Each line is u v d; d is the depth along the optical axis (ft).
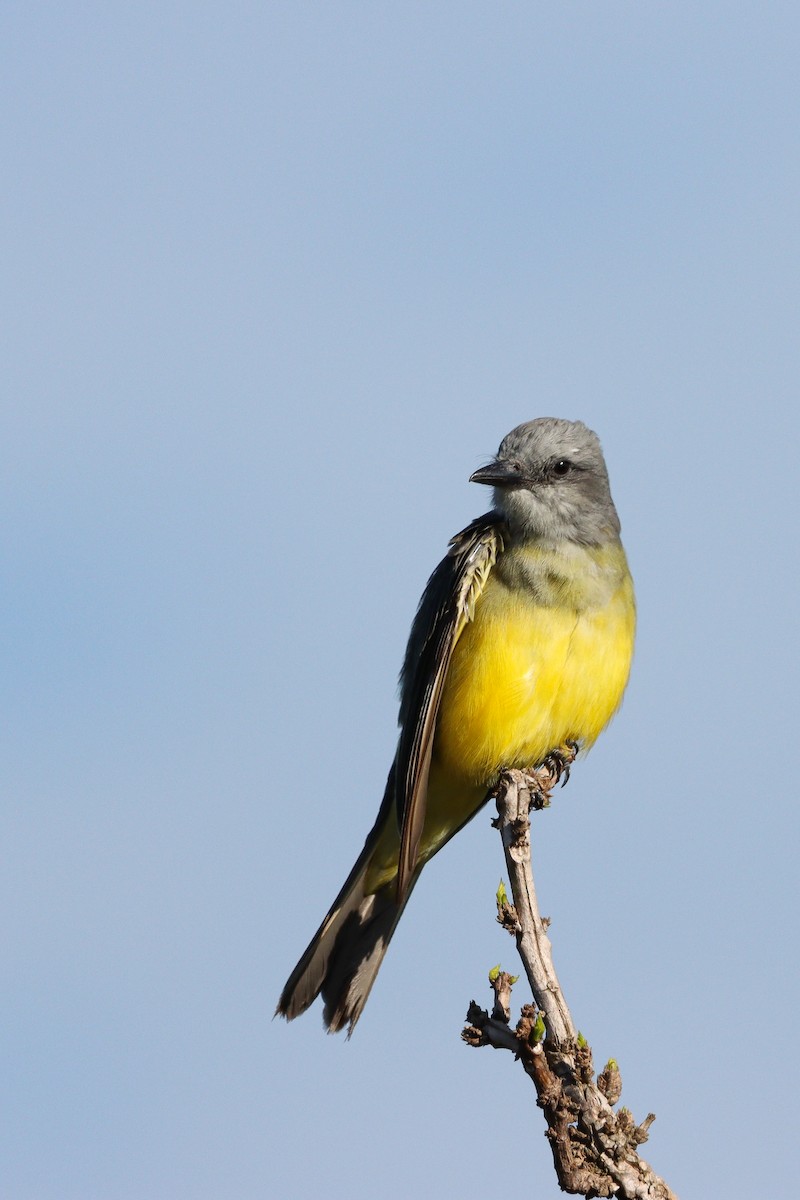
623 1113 26.25
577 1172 25.90
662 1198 25.85
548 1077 26.27
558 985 28.02
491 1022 27.40
